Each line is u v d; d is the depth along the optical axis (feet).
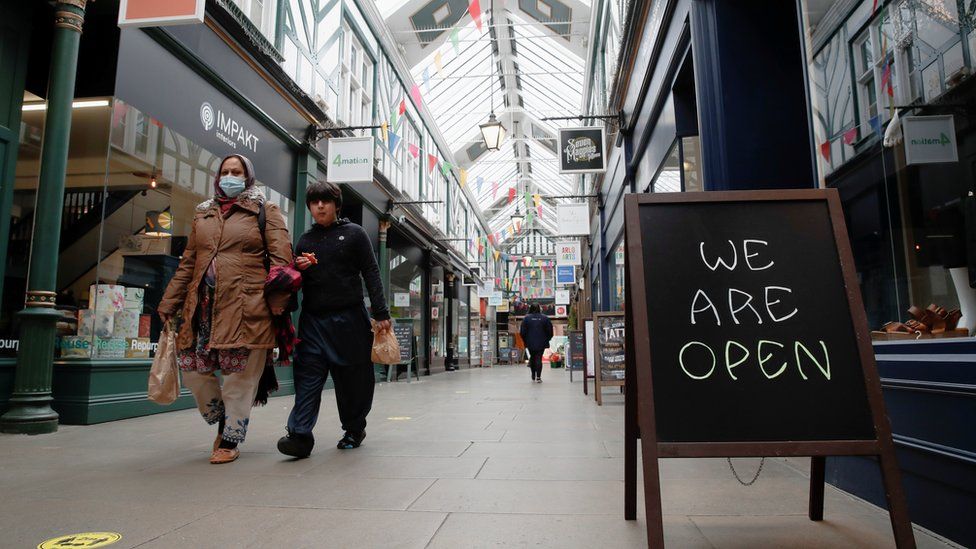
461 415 18.17
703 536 6.33
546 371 59.93
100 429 14.49
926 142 8.52
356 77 37.76
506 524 6.74
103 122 16.84
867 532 6.44
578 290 83.92
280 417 17.53
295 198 27.68
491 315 108.06
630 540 6.19
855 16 9.75
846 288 6.18
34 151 16.65
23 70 15.67
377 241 41.63
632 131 30.07
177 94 19.13
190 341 10.35
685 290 6.21
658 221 6.48
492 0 48.06
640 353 5.71
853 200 9.71
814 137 10.25
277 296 10.43
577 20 47.14
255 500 7.80
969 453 5.81
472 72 57.67
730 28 13.84
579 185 73.87
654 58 21.45
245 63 22.72
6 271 15.30
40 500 7.79
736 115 13.50
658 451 5.47
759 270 6.28
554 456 11.03
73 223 16.98
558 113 68.13
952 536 6.08
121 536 6.28
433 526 6.66
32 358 13.97
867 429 5.68
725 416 5.71
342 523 6.77
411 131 51.98
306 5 29.25
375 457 10.96
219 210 10.77
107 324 16.55
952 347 6.34
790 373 5.88
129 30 17.13
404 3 41.96
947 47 8.20
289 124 26.55
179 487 8.54
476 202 91.50
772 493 8.24
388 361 11.81
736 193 6.56
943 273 8.43
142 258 18.40
